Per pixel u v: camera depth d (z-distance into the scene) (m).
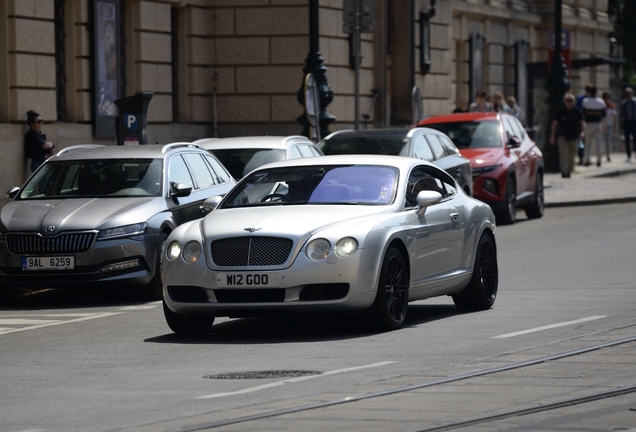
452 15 95.62
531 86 85.75
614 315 26.16
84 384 19.59
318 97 51.62
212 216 25.41
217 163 37.22
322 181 26.45
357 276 23.80
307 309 23.75
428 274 26.31
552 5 113.94
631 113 93.31
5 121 51.28
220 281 23.84
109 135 57.34
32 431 15.98
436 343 22.98
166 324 27.33
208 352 22.84
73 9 55.62
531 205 55.75
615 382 18.50
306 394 18.08
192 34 64.94
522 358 20.81
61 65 55.97
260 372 20.23
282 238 23.80
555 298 29.67
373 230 24.30
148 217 31.86
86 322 28.14
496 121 54.41
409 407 16.89
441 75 86.06
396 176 26.47
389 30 80.81
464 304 28.47
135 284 31.59
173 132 63.06
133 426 16.09
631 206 60.66
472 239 28.16
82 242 31.02
